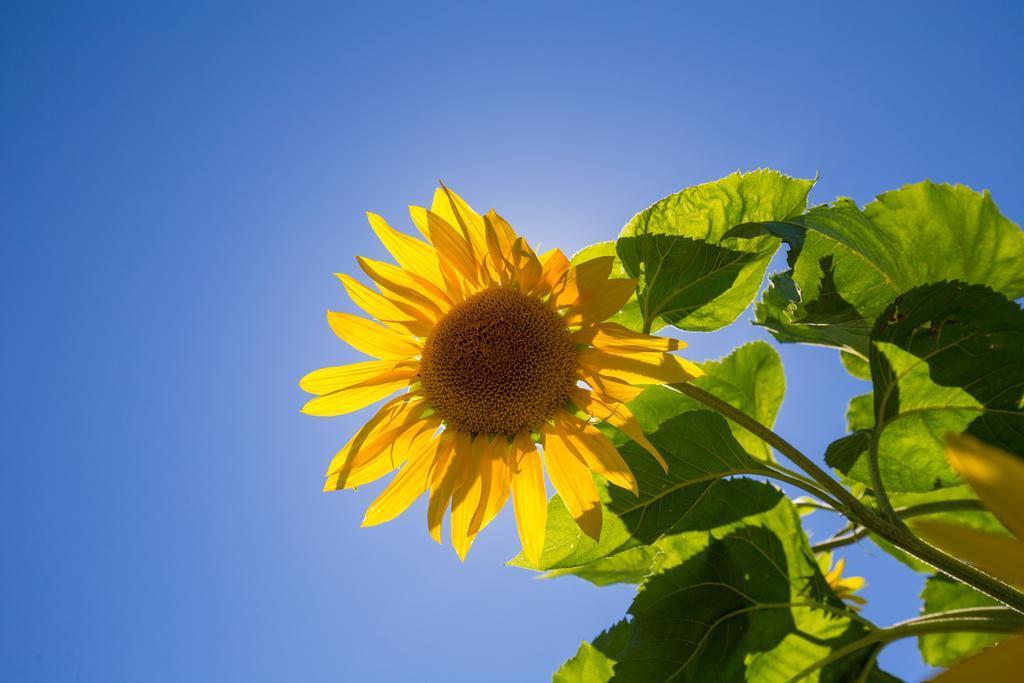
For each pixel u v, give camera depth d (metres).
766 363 0.66
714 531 0.55
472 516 0.52
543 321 0.52
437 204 0.51
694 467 0.52
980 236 0.53
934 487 0.52
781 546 0.55
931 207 0.53
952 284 0.48
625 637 0.55
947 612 0.50
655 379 0.49
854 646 0.51
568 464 0.52
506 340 0.52
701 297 0.54
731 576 0.54
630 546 0.52
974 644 0.62
